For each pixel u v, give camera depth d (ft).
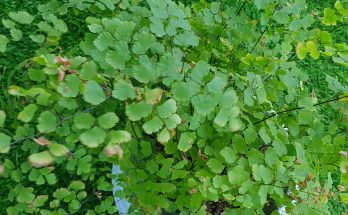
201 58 0.82
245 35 0.85
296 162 0.71
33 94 0.58
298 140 0.77
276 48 0.91
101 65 0.67
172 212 0.88
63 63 0.62
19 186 0.77
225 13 0.85
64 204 1.13
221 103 0.64
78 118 0.60
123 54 0.64
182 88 0.63
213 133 0.79
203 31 0.88
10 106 0.83
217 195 0.75
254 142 0.75
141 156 0.79
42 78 0.73
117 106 0.80
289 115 0.86
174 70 0.64
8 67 1.20
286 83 0.75
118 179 0.81
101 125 0.60
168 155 0.89
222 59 0.87
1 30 1.24
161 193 0.82
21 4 1.28
